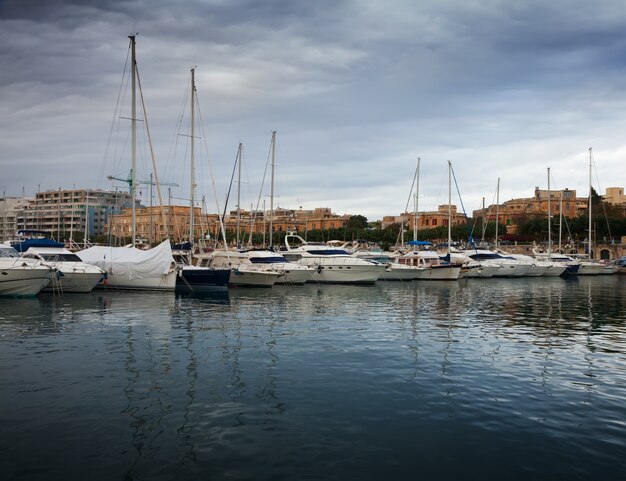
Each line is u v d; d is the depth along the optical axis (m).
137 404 12.16
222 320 24.58
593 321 25.55
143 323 23.36
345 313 27.77
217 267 42.44
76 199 162.88
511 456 9.64
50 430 10.57
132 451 9.64
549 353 17.91
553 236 111.38
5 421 11.03
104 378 14.25
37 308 27.81
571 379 14.63
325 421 11.25
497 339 20.45
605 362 16.66
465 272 57.56
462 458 9.54
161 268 35.38
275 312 27.69
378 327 23.16
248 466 9.11
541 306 32.06
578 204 165.25
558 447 10.04
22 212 167.00
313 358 16.86
